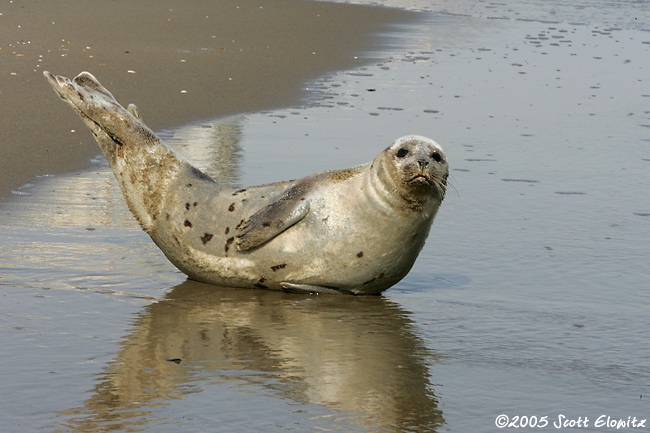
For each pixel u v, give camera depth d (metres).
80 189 33.34
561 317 22.89
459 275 26.42
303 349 20.19
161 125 45.03
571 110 54.22
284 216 24.33
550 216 32.59
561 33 93.94
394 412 16.94
